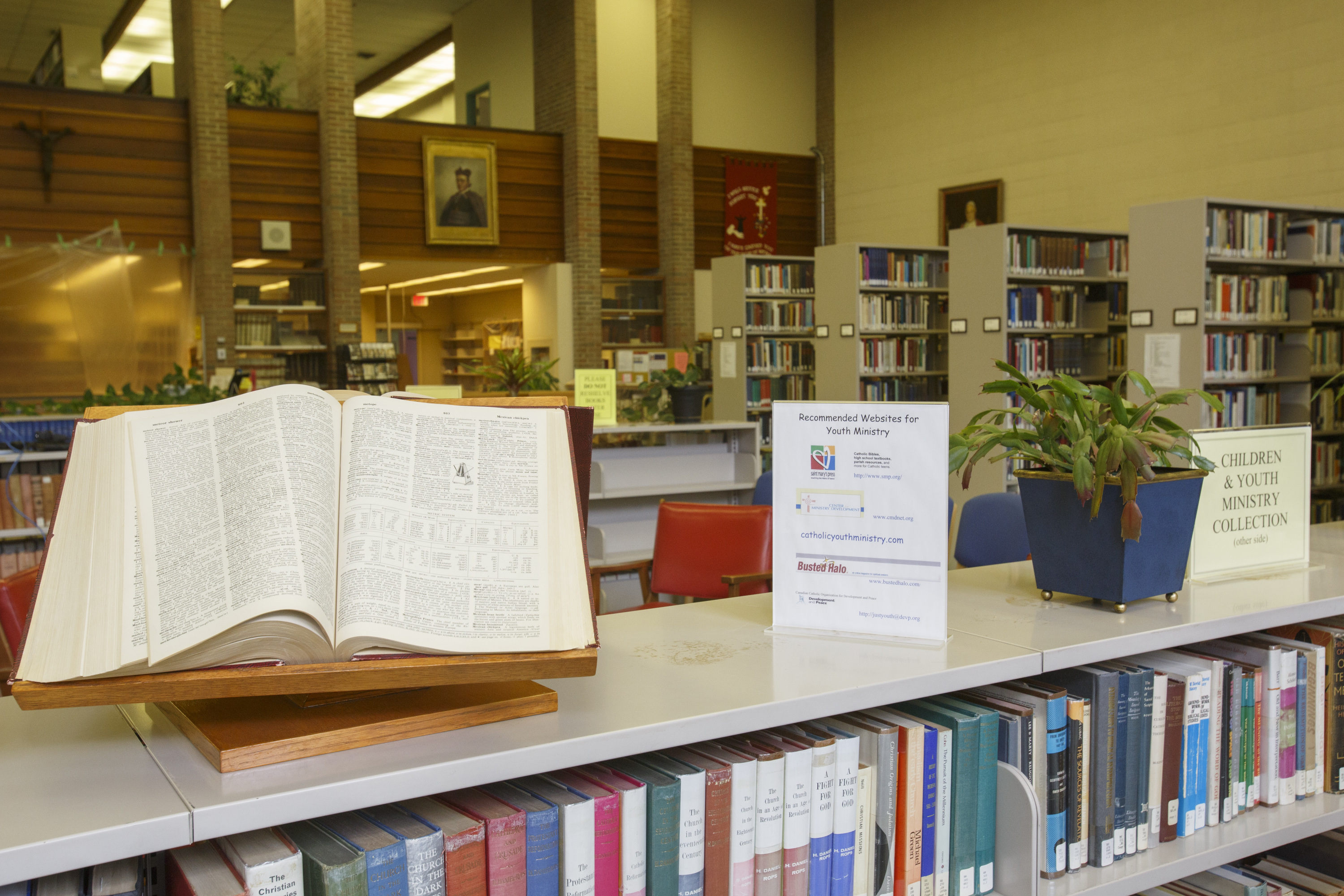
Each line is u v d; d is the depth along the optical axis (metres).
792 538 1.78
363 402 1.22
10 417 5.22
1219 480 2.11
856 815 1.44
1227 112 9.47
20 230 9.93
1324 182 8.76
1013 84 11.58
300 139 11.23
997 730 1.55
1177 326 6.30
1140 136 10.27
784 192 14.30
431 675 1.12
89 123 10.20
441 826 1.16
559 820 1.22
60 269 6.95
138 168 10.44
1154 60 10.09
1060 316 7.85
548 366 6.36
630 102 13.43
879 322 9.14
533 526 1.20
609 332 13.24
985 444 1.92
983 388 1.99
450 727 1.24
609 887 1.25
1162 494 1.82
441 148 11.95
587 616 1.18
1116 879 1.60
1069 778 1.61
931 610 1.67
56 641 1.07
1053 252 7.82
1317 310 6.93
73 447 1.15
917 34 12.75
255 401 1.18
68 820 0.99
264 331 10.93
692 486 5.80
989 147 11.93
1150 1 10.09
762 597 2.09
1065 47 10.97
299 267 11.61
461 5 15.21
